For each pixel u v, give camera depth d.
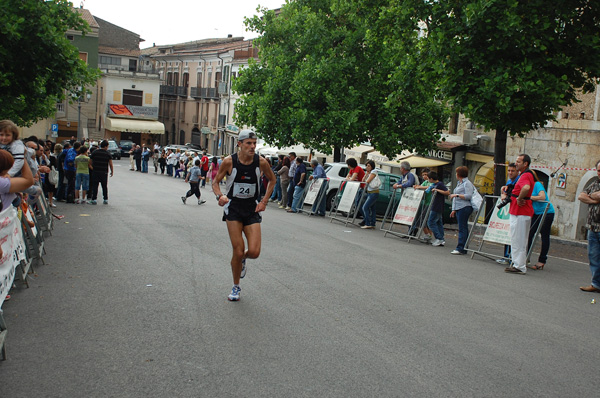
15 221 6.59
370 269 9.60
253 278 8.32
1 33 13.34
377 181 16.69
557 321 6.98
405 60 18.56
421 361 5.22
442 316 6.82
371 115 26.39
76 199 18.78
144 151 44.44
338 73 25.66
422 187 14.47
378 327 6.20
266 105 27.34
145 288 7.47
